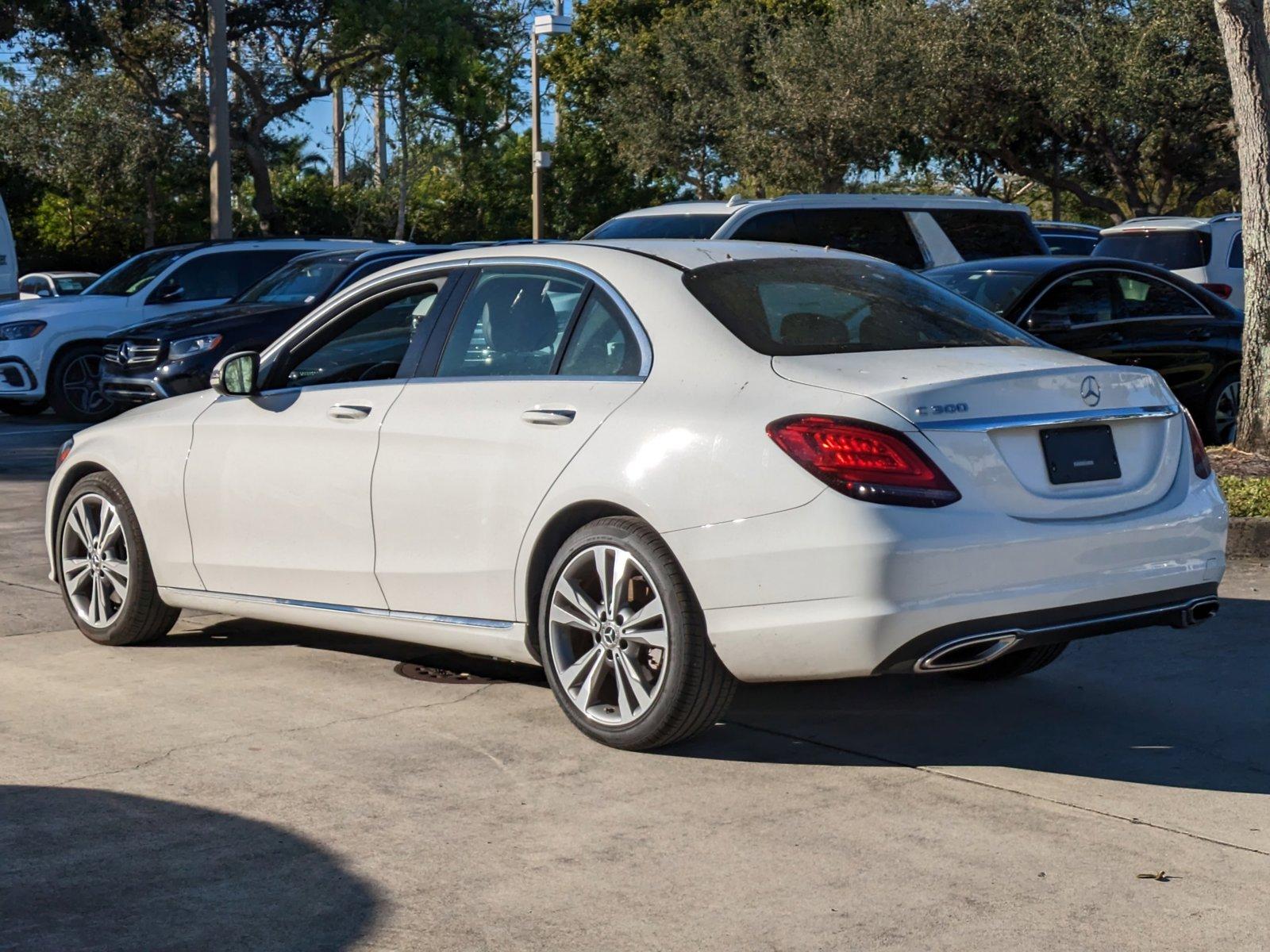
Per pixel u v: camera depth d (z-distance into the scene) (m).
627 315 4.93
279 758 4.73
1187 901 3.63
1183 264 17.80
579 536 4.79
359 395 5.52
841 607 4.25
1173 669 5.92
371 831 4.09
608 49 54.00
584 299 5.07
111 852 3.92
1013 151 42.59
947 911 3.56
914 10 39.22
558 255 5.25
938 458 4.31
